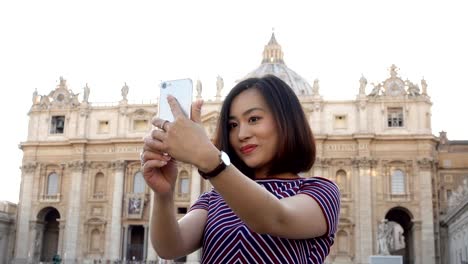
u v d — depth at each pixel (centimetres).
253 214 337
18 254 8944
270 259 379
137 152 9031
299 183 421
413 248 8231
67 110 9431
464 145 9700
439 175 9088
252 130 436
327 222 382
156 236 420
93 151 9212
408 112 8581
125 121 9244
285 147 435
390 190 8362
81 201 9000
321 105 8806
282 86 454
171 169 400
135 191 9062
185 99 351
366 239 8125
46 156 9331
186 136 330
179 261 8181
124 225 8856
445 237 8419
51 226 9656
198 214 462
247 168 456
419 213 8200
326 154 8619
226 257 392
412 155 8425
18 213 9150
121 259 8638
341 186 8519
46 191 9219
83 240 8838
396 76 8762
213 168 327
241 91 455
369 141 8488
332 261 8188
